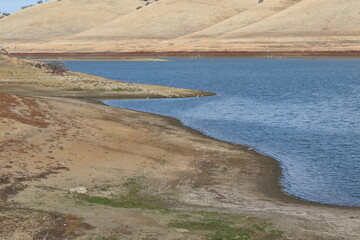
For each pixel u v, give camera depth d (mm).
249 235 18266
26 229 17031
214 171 29703
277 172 30062
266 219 20484
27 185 23141
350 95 75000
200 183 26938
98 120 43406
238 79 107688
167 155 32875
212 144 37438
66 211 19562
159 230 18016
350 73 121875
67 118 41938
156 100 65125
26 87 67062
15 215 18391
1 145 29812
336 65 155125
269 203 23797
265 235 18406
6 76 72938
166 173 28516
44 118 40250
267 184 27531
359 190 26547
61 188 23562
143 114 51094
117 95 66562
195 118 51250
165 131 41938
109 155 31250
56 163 27938
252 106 61812
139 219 19281
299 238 18266
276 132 43625
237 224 19484
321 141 39406
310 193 26000
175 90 73625
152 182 26359
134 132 39688
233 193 25406
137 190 24609
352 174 29688
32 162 27391
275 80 104625
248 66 156625
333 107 61156
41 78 73188
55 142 32531
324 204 24047
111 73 129500
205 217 20188
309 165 31766
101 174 27000
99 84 71438
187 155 33344
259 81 102312
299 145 37906
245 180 28141
